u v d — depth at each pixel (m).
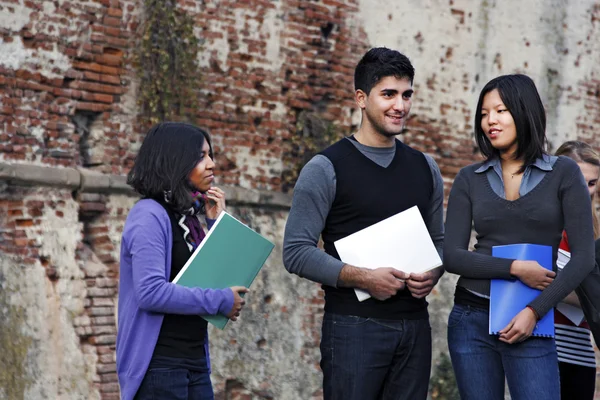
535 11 10.93
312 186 4.33
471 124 10.38
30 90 7.17
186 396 3.82
